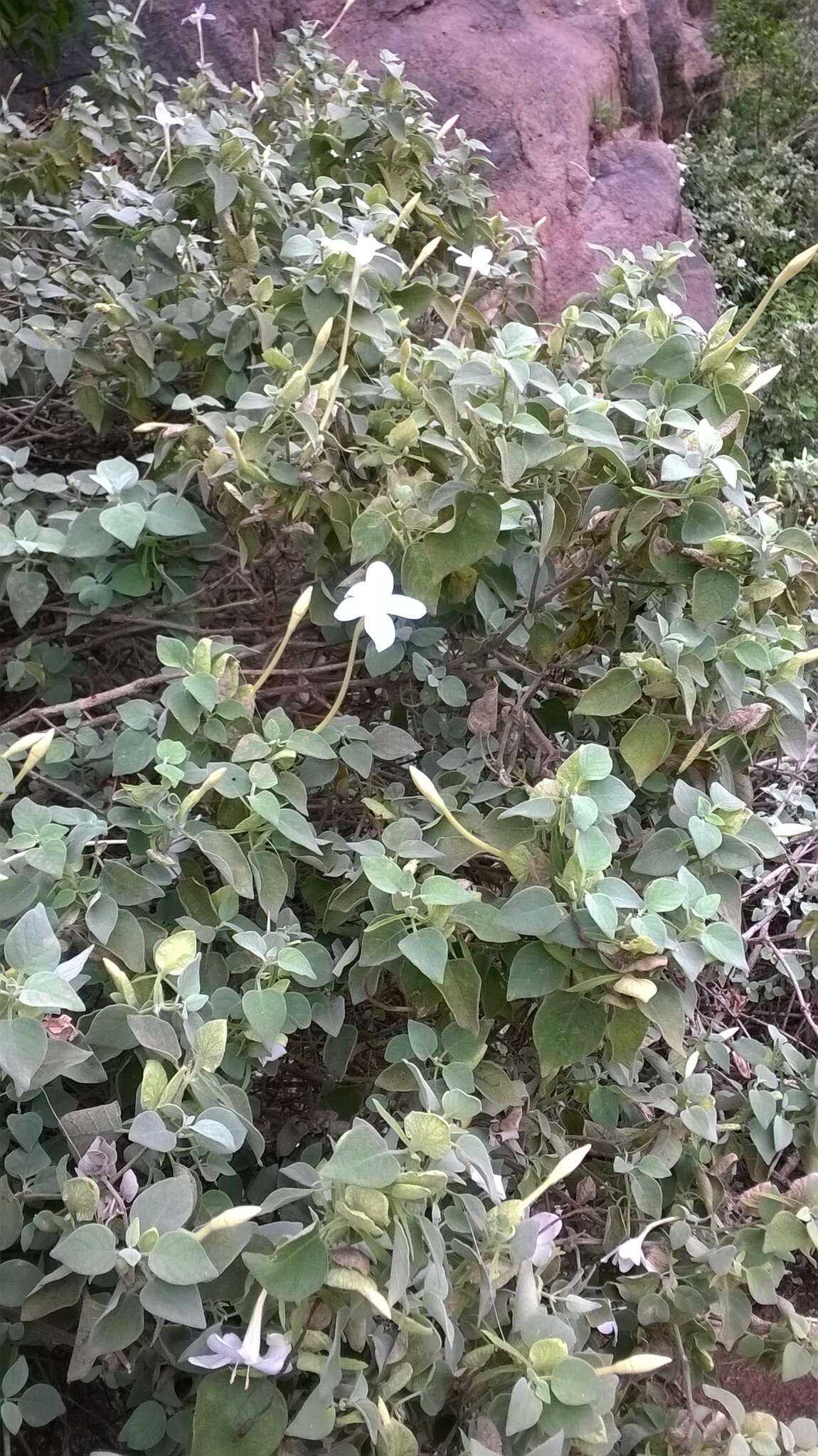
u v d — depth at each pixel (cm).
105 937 46
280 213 79
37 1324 45
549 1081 54
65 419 83
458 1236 46
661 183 173
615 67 188
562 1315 47
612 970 45
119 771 51
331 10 157
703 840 50
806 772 85
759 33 279
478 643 66
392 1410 42
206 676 52
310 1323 40
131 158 97
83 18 131
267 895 51
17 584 58
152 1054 46
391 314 64
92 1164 41
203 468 58
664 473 51
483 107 155
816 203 257
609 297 82
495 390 57
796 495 113
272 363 58
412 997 51
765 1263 56
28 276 78
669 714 58
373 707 71
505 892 58
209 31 146
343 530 58
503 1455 41
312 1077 63
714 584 55
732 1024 79
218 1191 45
